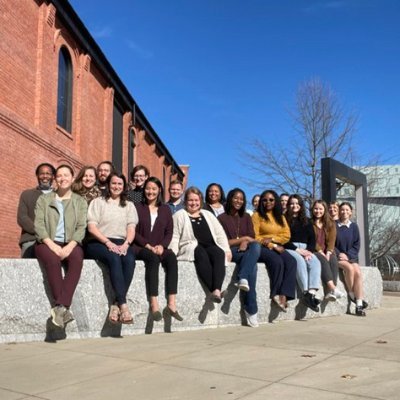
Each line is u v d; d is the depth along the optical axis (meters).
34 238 6.70
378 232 24.33
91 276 6.19
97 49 18.45
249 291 7.18
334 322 7.69
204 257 6.90
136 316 6.43
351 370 4.36
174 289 6.49
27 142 13.37
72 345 5.62
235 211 7.61
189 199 7.14
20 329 5.79
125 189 6.56
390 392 3.70
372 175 24.59
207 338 6.11
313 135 23.80
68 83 16.91
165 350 5.32
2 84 12.30
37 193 6.93
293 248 7.96
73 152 16.67
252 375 4.22
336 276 8.55
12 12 12.78
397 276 23.09
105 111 20.48
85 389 3.91
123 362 4.77
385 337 6.11
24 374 4.36
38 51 14.38
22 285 5.83
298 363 4.64
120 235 6.32
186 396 3.68
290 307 7.97
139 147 27.22
